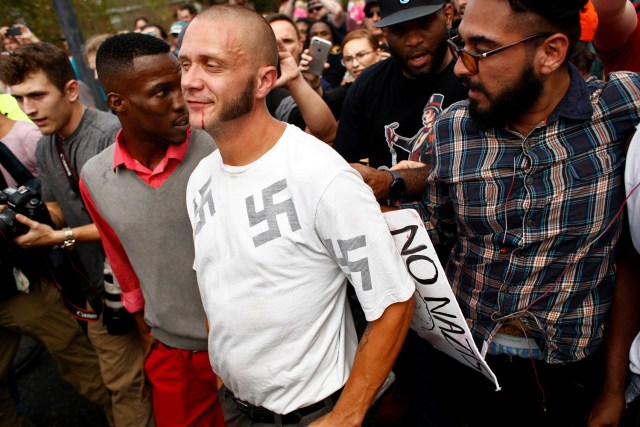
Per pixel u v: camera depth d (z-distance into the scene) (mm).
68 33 4047
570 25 1072
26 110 1910
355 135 2133
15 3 5754
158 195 1632
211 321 1306
